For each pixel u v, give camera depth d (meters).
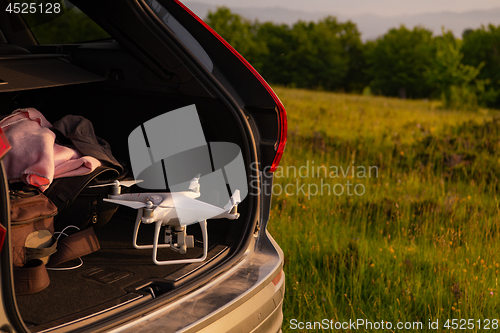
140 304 1.75
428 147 6.68
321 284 3.36
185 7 2.32
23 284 1.79
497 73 27.84
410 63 40.59
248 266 2.15
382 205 4.67
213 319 1.71
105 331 1.56
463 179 5.77
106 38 2.88
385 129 8.96
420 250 3.86
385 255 3.78
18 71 2.25
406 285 3.35
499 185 5.43
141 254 2.31
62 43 3.02
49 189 2.08
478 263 3.66
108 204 2.31
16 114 2.23
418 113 14.39
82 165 2.18
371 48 44.91
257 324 1.95
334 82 46.03
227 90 2.32
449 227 4.23
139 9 2.22
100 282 1.98
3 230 1.29
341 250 3.79
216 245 2.38
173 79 2.41
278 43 46.75
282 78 46.75
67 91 2.90
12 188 2.05
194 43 2.34
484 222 4.30
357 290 3.29
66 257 2.06
